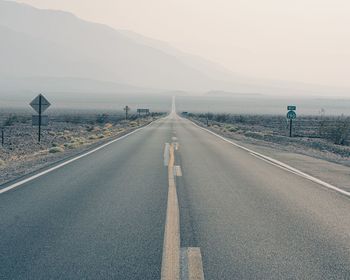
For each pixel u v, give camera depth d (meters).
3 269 5.78
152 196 10.86
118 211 9.19
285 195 11.34
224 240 7.19
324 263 6.13
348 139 44.69
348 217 9.01
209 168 16.41
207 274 5.67
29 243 6.92
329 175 15.22
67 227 7.89
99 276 5.57
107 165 16.94
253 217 8.85
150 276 5.59
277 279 5.51
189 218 8.68
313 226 8.23
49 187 12.02
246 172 15.53
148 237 7.30
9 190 11.54
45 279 5.45
